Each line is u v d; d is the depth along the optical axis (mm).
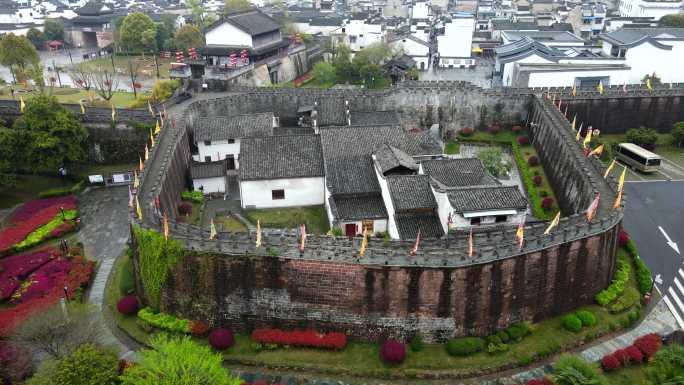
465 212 49938
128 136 79750
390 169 59844
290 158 66562
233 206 67688
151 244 45969
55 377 35188
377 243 45406
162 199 55500
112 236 62406
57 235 61656
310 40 143750
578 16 156500
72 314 44375
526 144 84562
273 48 115875
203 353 36438
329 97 86500
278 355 44031
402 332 44938
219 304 46156
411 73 119688
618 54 111125
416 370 42438
